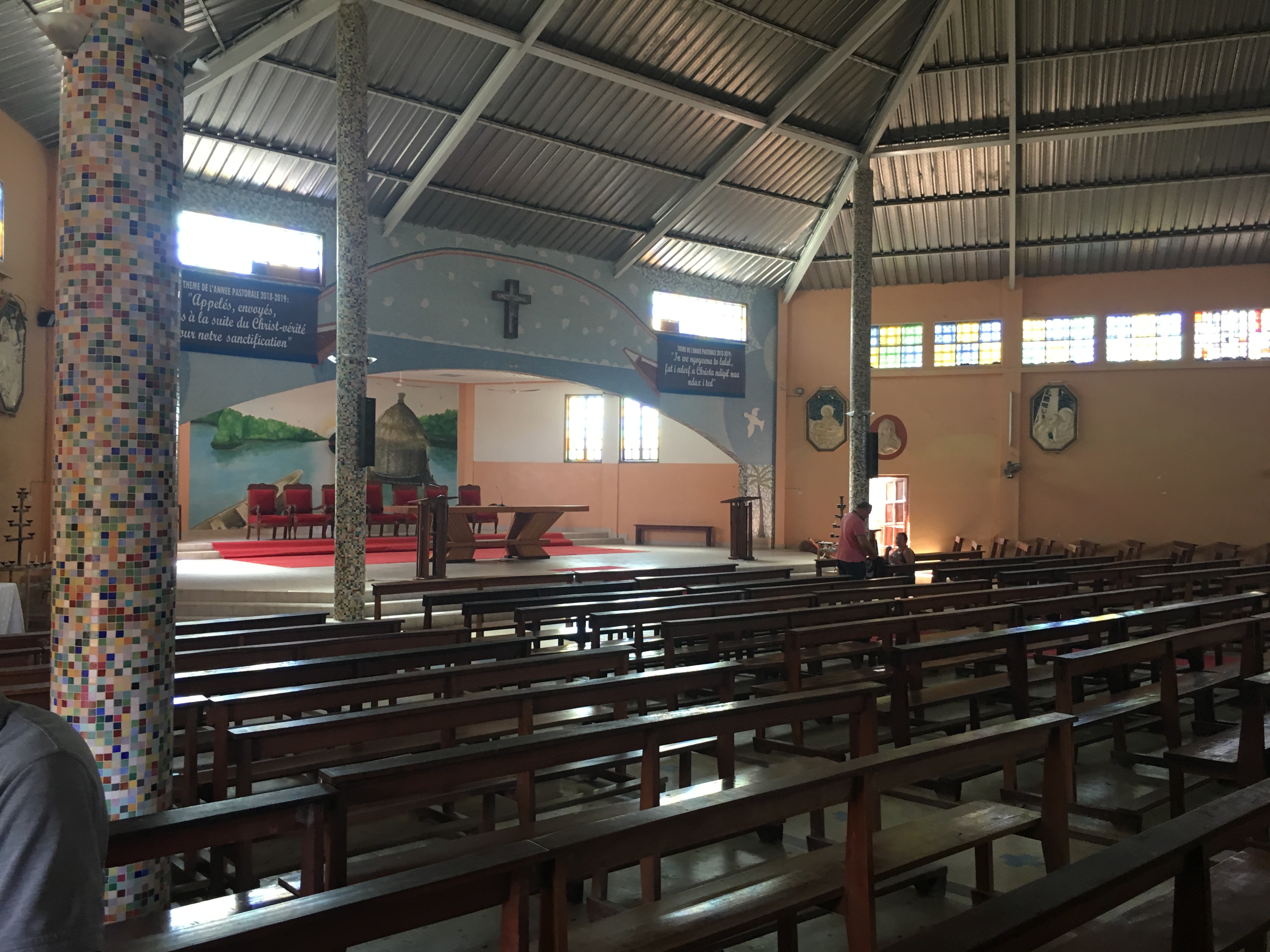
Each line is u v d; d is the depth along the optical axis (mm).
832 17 15242
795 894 3432
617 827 2691
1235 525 19312
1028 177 18672
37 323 12859
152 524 3852
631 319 19406
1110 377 20156
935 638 8984
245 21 12352
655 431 23406
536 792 5816
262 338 14797
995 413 20766
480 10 13305
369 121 14562
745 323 21297
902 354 21375
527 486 24734
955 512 20969
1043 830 4301
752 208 19141
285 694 4824
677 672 5391
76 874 1544
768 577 12852
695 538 22688
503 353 17578
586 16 14141
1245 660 6988
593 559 18266
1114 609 10680
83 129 3738
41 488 13078
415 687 5332
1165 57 16234
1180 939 2977
